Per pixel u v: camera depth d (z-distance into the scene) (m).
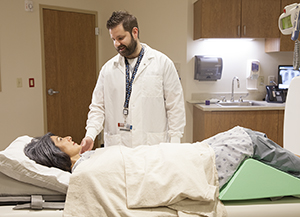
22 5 3.69
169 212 1.23
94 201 1.22
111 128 2.09
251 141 1.45
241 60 4.00
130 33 1.86
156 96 2.03
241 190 1.33
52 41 4.01
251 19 3.59
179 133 2.02
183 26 3.86
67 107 4.24
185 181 1.26
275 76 4.08
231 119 3.41
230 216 1.28
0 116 3.61
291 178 1.37
